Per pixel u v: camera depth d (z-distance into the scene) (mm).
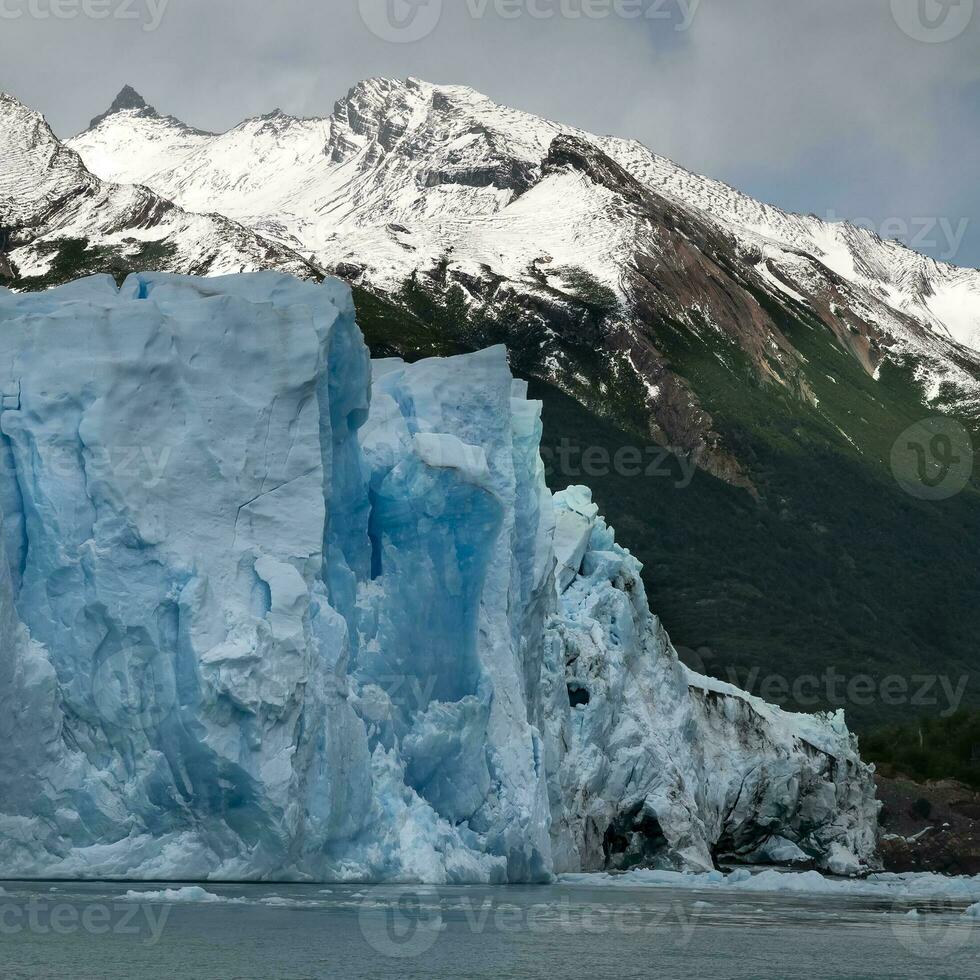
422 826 77625
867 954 60594
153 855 68562
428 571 82750
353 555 82000
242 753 68500
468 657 83750
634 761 105438
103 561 70438
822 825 122812
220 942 52844
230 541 72812
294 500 75062
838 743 126875
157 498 71812
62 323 73625
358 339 80438
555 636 99562
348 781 73500
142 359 73062
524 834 84062
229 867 69250
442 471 82062
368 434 85875
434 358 92625
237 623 69875
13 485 72750
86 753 69750
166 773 69125
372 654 80438
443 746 81000
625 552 118688
